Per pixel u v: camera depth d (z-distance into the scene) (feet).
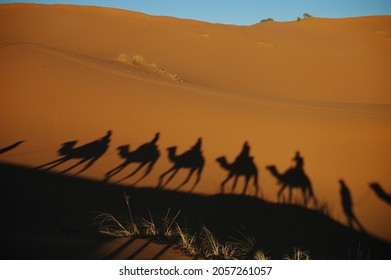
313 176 118.52
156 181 111.75
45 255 55.62
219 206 101.14
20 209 82.69
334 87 406.62
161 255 60.54
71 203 91.66
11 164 112.98
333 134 137.18
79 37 478.59
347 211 104.42
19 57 190.08
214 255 65.10
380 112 165.99
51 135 136.56
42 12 583.17
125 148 131.13
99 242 64.80
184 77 362.12
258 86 383.04
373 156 125.90
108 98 161.48
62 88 165.07
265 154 127.95
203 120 147.84
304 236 90.63
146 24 556.10
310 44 570.46
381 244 90.89
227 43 501.56
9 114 145.89
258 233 89.15
